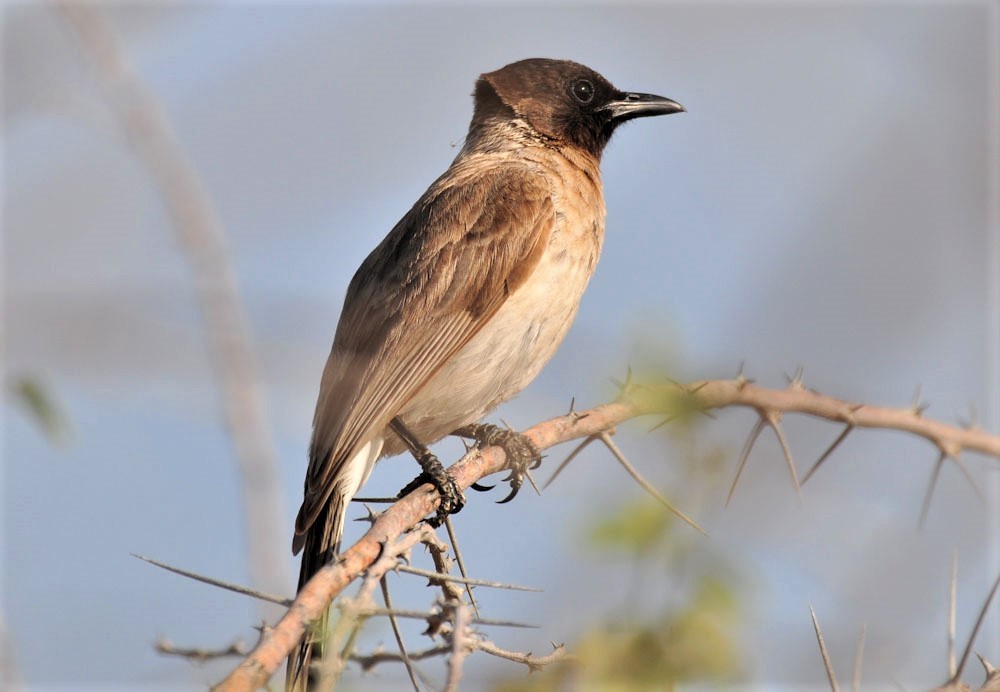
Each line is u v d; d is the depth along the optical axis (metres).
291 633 5.10
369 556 5.97
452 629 5.36
